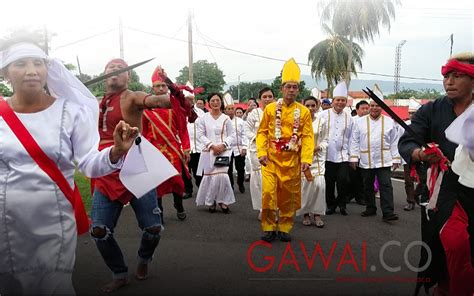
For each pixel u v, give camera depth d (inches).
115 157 98.6
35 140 97.2
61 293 101.3
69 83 104.6
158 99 147.7
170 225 256.2
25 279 99.7
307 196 255.3
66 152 100.7
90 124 104.0
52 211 98.7
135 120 153.5
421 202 141.3
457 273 127.5
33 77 97.3
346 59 1368.1
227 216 282.4
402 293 156.0
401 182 454.3
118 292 154.6
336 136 289.9
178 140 237.6
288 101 224.4
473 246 126.9
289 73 221.9
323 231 247.4
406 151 137.3
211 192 291.1
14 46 98.8
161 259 191.5
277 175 222.7
